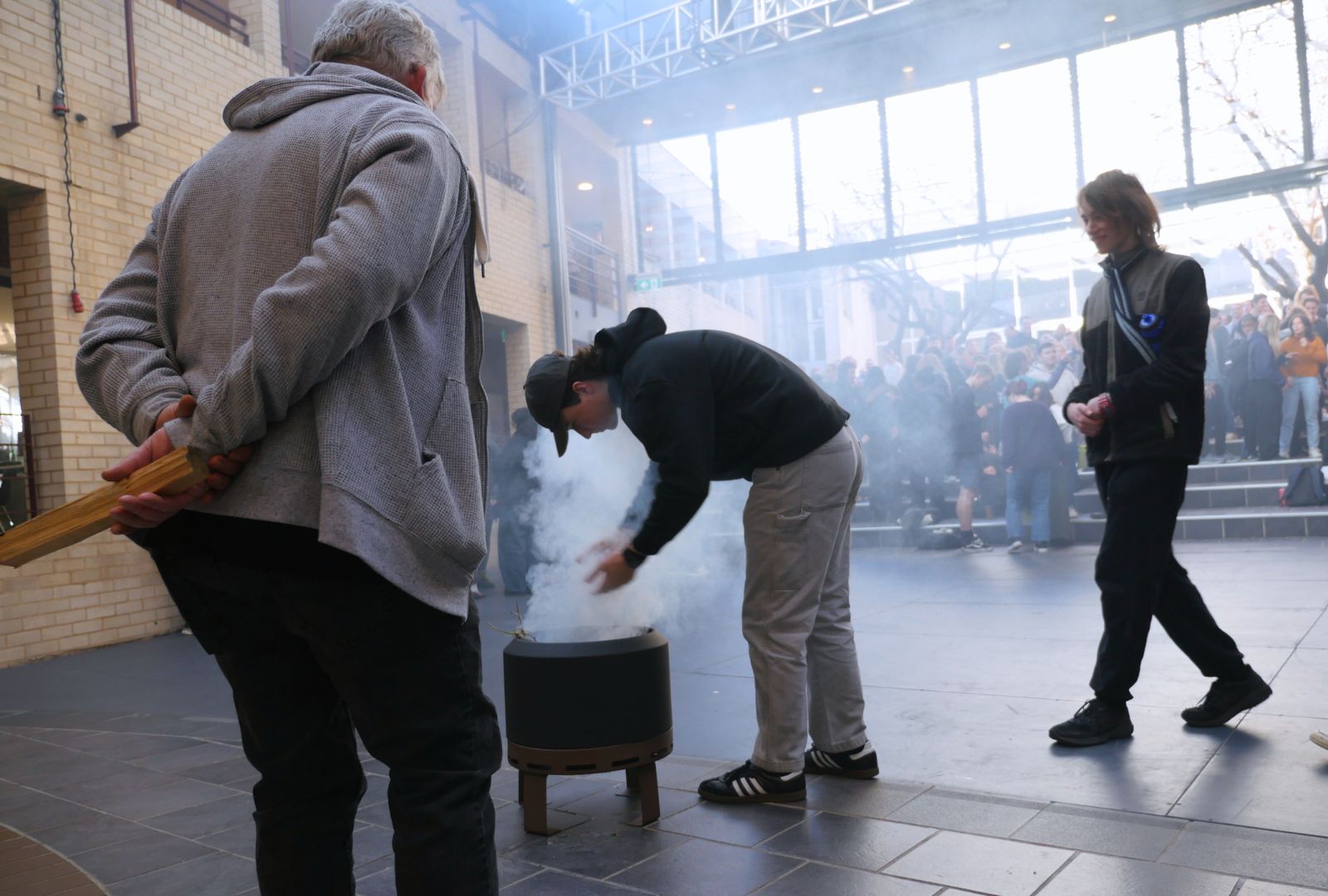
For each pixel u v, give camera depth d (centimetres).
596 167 1634
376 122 138
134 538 134
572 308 1479
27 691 530
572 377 264
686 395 247
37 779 339
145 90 748
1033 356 1288
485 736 141
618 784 290
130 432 139
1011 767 279
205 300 141
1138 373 294
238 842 260
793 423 261
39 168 662
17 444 678
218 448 123
